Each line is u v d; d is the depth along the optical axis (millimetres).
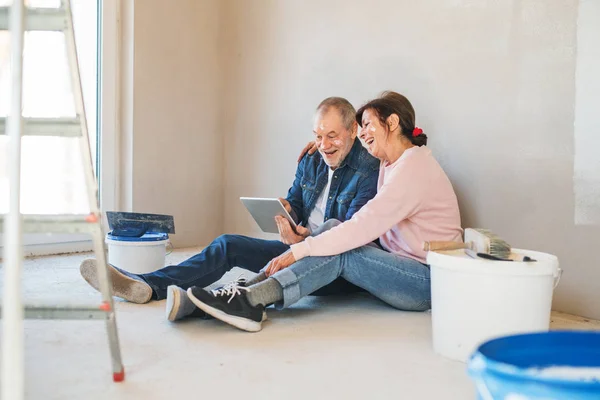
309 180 2592
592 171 2156
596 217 2148
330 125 2365
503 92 2436
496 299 1588
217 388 1426
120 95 3629
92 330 1903
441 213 2160
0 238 3049
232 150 3984
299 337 1875
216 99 3988
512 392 786
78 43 3510
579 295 2213
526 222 2367
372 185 2393
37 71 3227
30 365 1562
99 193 3584
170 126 3766
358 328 1995
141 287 2229
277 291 1992
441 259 1675
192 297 1887
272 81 3658
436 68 2699
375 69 2998
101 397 1354
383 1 2947
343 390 1431
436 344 1734
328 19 3262
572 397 747
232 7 3904
